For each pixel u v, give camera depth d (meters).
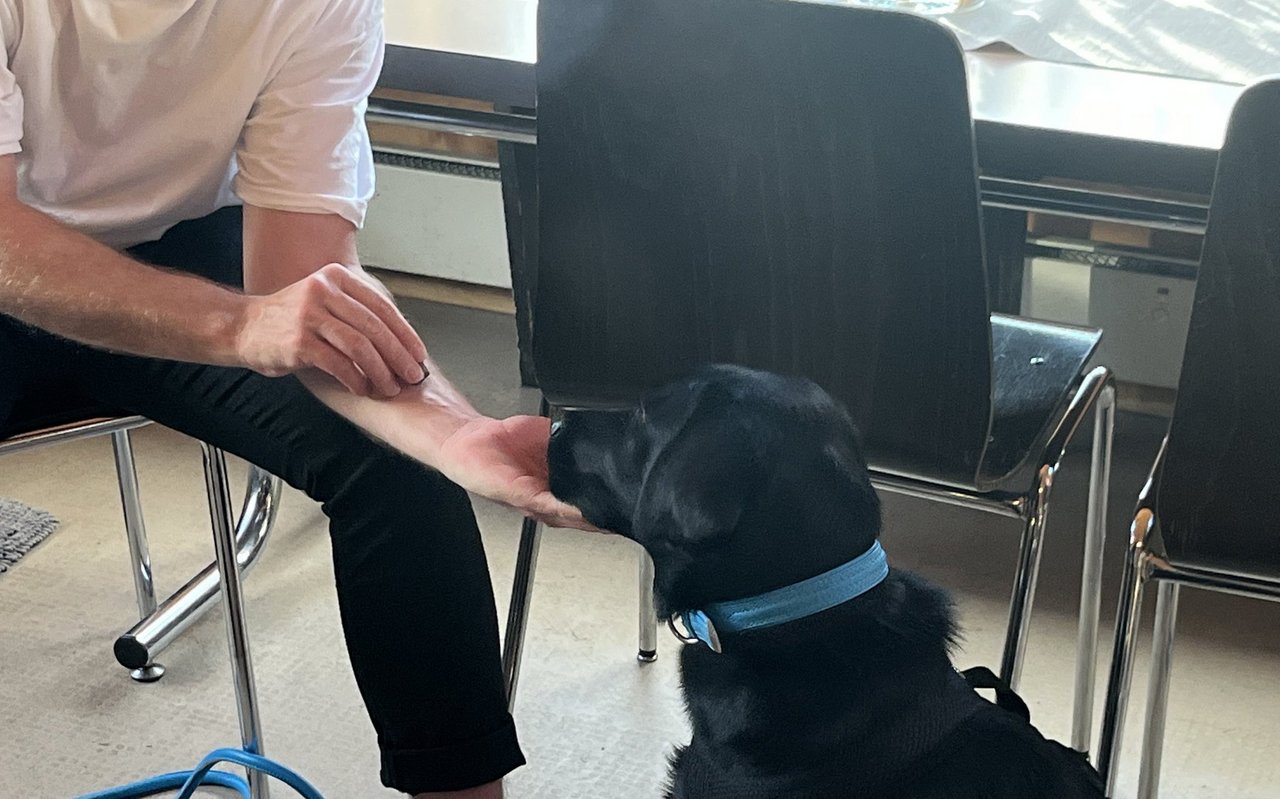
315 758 1.83
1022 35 1.76
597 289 1.42
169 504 2.39
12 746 1.85
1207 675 1.99
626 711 1.91
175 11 1.48
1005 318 1.73
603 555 2.26
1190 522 1.29
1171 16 1.81
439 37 1.65
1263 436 1.22
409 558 1.41
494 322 2.97
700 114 1.26
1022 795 1.06
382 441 1.41
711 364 1.24
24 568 2.22
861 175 1.24
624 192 1.35
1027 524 1.45
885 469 1.41
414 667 1.42
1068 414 1.51
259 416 1.47
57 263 1.41
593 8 1.25
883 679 1.09
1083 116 1.39
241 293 1.43
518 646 1.71
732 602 1.09
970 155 1.19
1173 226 1.36
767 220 1.30
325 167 1.52
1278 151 1.09
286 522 2.36
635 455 1.15
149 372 1.51
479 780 1.45
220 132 1.53
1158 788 1.63
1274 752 1.84
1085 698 1.70
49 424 1.51
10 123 1.43
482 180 2.86
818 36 1.18
